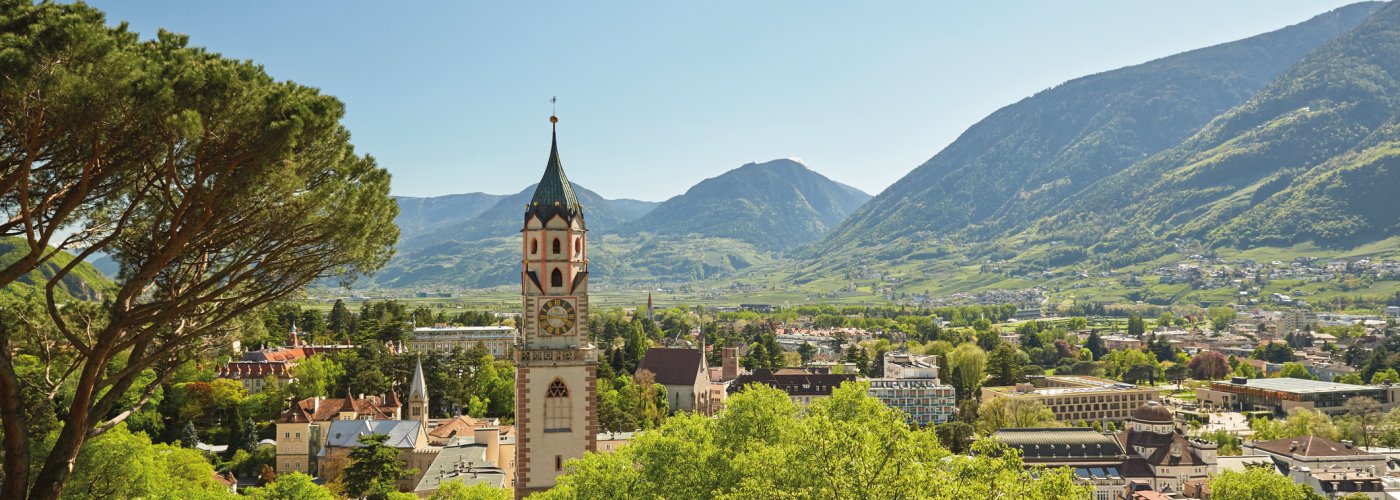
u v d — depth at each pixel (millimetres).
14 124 37656
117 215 50219
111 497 84875
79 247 48188
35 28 35406
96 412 46125
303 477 114000
